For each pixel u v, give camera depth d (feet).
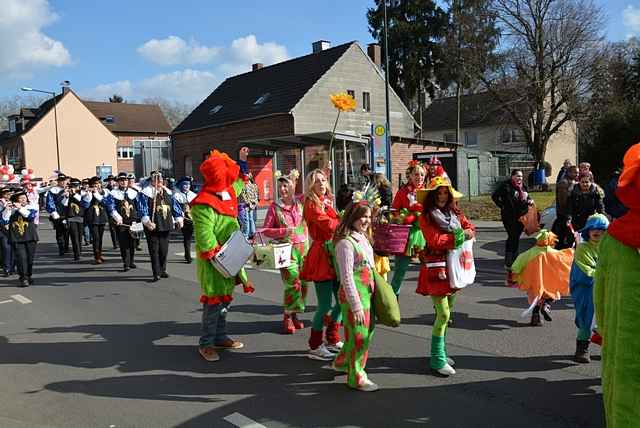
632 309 9.84
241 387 16.78
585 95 103.86
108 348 21.07
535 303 21.58
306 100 96.32
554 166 153.07
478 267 35.91
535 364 18.07
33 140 174.40
